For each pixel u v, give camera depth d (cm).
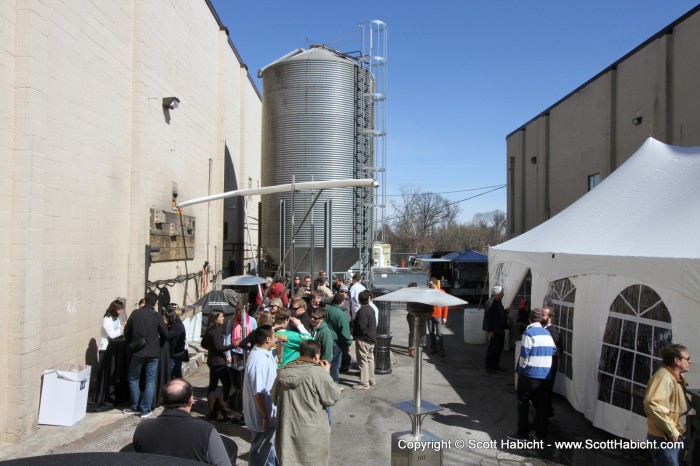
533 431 717
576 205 998
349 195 1465
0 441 621
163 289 1066
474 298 2562
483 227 8031
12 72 640
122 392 792
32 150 648
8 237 632
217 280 1595
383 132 1555
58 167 724
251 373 511
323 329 725
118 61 928
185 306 1267
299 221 1441
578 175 1727
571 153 1781
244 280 978
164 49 1136
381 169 1541
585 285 788
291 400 470
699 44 1151
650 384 476
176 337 799
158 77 1096
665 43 1255
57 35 718
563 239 877
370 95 1528
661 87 1270
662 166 878
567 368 856
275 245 1493
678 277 596
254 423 513
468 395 906
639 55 1375
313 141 1456
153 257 1055
